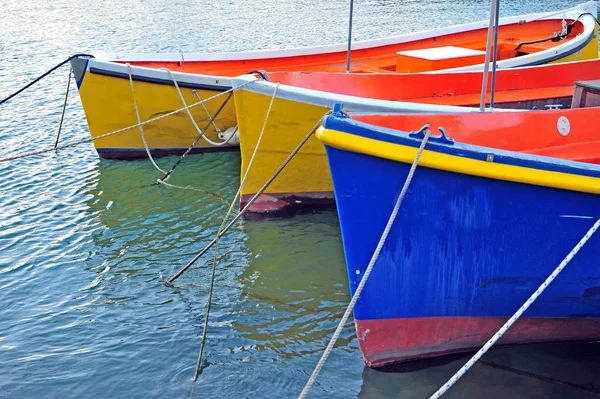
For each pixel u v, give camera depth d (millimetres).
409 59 9773
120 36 20547
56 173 9891
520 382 4961
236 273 6809
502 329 4336
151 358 5473
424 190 4602
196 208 8484
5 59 17734
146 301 6359
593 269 4895
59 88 14766
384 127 4629
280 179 7949
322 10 23859
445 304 4977
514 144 5488
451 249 4789
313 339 5641
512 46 11477
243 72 10562
